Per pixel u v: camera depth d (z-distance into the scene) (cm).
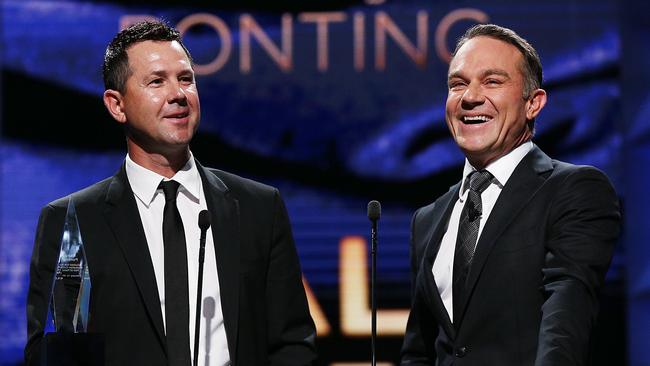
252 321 1048
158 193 1070
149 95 1046
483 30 1088
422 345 1108
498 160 1070
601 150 2353
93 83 2386
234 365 1014
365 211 2345
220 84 2372
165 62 1055
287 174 2356
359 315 2314
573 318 905
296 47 2378
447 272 1068
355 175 2353
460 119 1070
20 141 2367
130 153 1089
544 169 1045
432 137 2355
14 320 2330
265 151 2361
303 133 2364
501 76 1055
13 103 2375
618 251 2323
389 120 2361
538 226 1002
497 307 991
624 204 2336
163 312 1026
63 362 902
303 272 2323
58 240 1047
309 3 2384
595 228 973
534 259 991
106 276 1025
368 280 2320
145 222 1058
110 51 1084
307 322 1108
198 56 2377
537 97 1084
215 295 1038
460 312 1014
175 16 2386
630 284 2314
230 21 2383
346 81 2369
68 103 2380
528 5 2378
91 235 1042
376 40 2373
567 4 2381
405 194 2345
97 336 916
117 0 2400
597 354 2305
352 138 2359
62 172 2366
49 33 2394
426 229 1133
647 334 2295
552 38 2378
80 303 988
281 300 1091
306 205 2347
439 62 2367
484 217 1054
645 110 2347
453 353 1014
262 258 1078
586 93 2364
